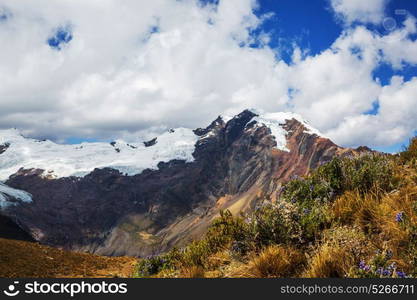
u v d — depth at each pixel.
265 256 5.50
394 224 5.17
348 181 7.39
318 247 5.51
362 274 4.42
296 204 7.02
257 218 6.56
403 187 6.34
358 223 5.77
